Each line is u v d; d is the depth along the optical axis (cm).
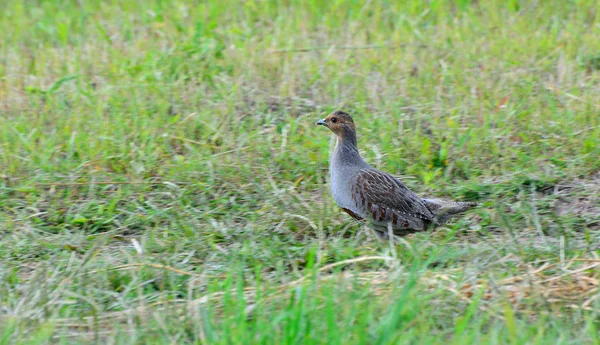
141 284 997
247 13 1983
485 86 1571
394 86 1588
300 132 1432
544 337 868
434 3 1969
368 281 968
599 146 1334
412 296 907
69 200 1255
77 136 1412
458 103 1502
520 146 1369
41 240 1144
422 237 1138
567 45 1733
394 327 836
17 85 1658
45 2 2144
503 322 895
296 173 1318
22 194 1270
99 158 1353
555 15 1903
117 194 1255
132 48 1805
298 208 1205
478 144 1366
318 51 1783
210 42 1716
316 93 1580
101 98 1570
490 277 948
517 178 1275
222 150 1384
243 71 1666
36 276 976
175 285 1016
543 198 1233
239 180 1294
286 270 1073
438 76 1627
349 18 1944
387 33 1884
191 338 884
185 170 1309
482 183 1276
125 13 2009
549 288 969
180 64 1662
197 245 1116
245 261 1079
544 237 1112
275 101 1573
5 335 852
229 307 907
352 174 1146
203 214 1205
